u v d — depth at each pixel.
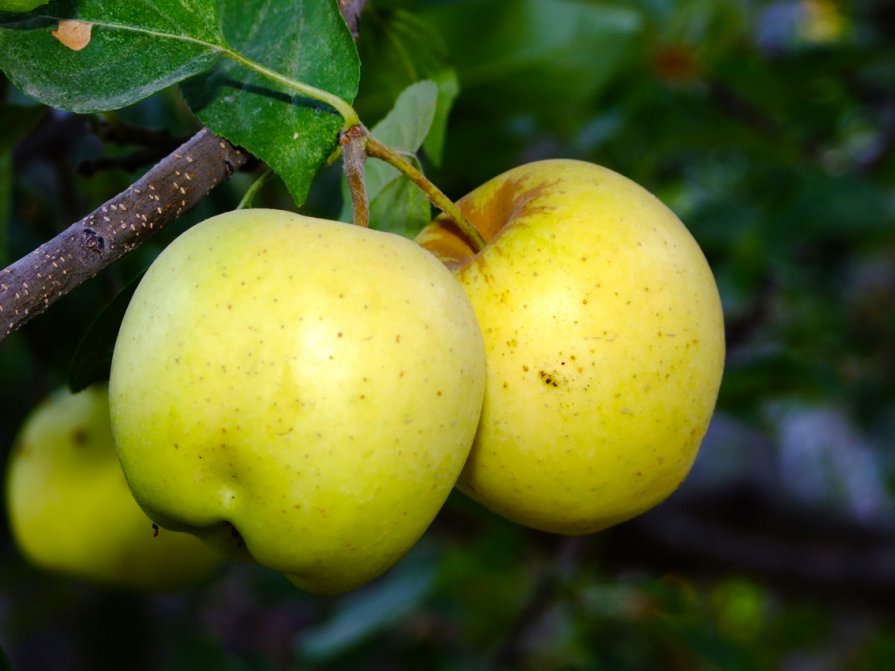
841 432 1.09
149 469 0.29
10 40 0.30
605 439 0.32
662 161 0.81
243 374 0.28
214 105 0.31
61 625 0.81
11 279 0.27
